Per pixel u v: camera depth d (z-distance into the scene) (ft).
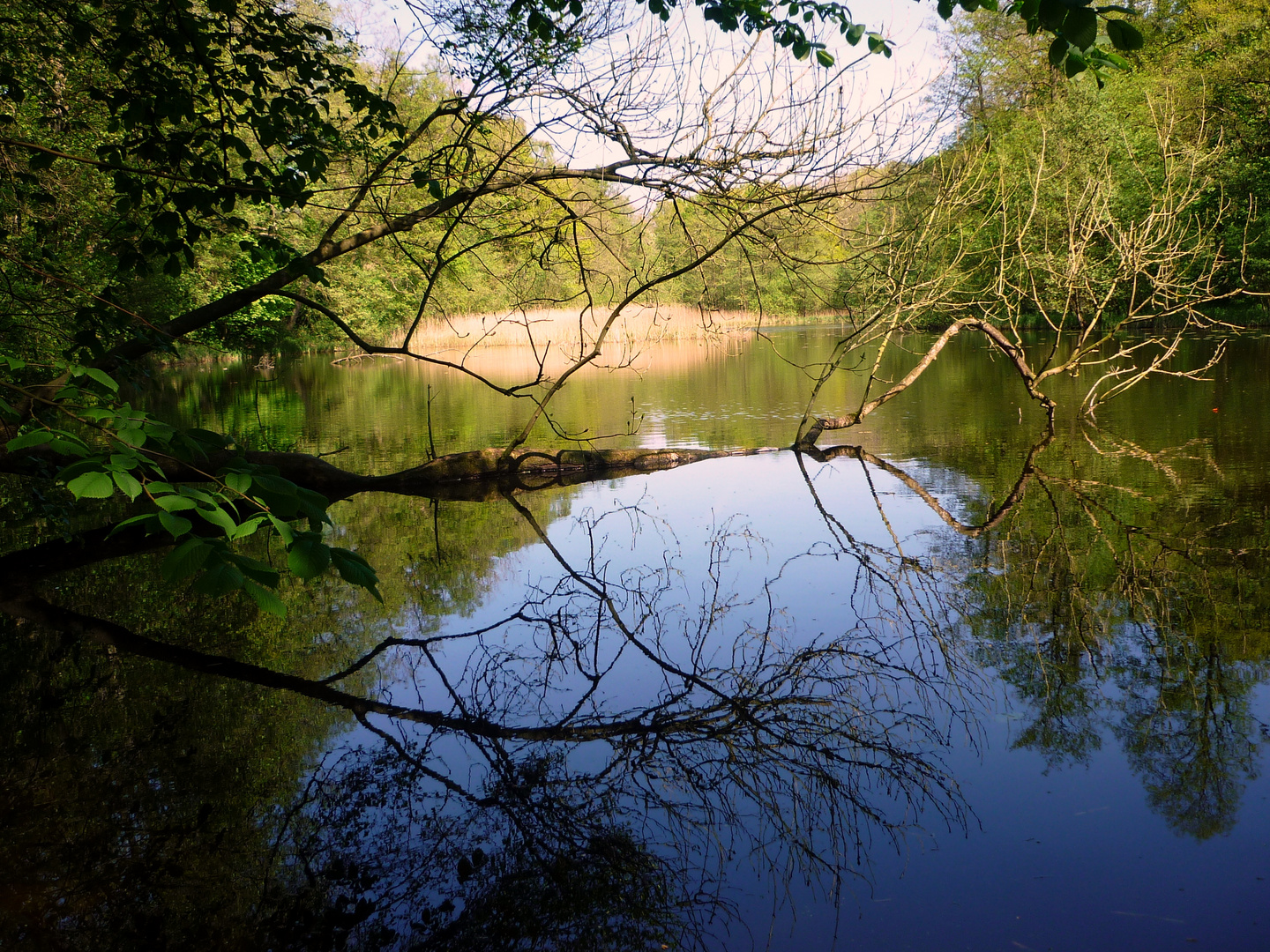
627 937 6.43
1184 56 76.23
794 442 33.06
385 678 11.94
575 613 14.69
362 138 19.98
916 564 16.49
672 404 46.50
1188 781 8.27
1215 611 12.71
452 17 18.04
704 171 18.85
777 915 6.68
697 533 19.93
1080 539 17.17
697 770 9.17
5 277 20.57
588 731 10.24
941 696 10.61
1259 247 61.62
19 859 7.58
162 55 16.96
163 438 6.24
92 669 12.17
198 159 15.58
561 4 17.74
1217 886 6.76
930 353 32.86
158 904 6.97
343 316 79.00
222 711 10.76
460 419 42.88
